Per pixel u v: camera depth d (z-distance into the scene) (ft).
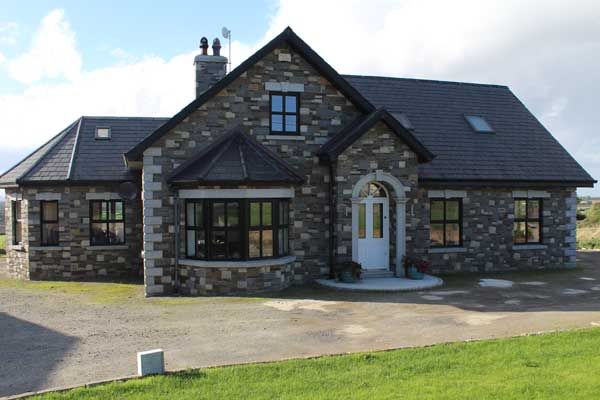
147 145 50.80
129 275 66.44
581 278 58.59
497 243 64.64
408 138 54.08
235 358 29.04
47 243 65.31
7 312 43.09
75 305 45.96
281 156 54.39
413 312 40.32
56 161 66.69
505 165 65.26
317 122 55.57
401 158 54.44
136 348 31.35
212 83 57.93
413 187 54.85
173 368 27.30
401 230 54.44
